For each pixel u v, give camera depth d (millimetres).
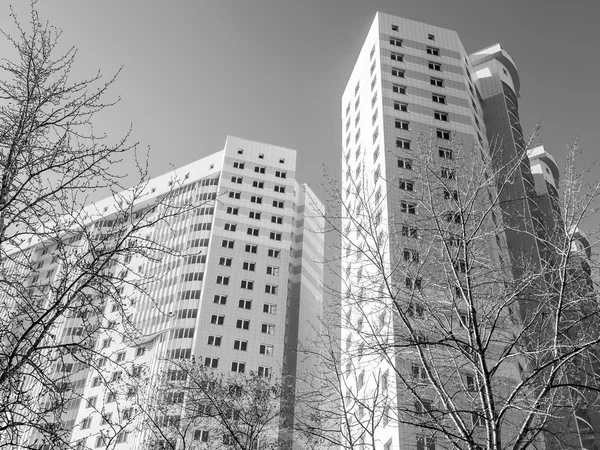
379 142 60844
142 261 94875
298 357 88625
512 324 17656
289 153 105875
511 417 26125
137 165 14352
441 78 68500
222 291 88188
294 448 52188
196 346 82250
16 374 11914
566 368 15664
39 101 13953
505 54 80938
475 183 18297
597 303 15211
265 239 95438
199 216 95500
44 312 12273
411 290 17266
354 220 18859
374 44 71375
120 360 83625
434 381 15859
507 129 71750
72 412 79438
